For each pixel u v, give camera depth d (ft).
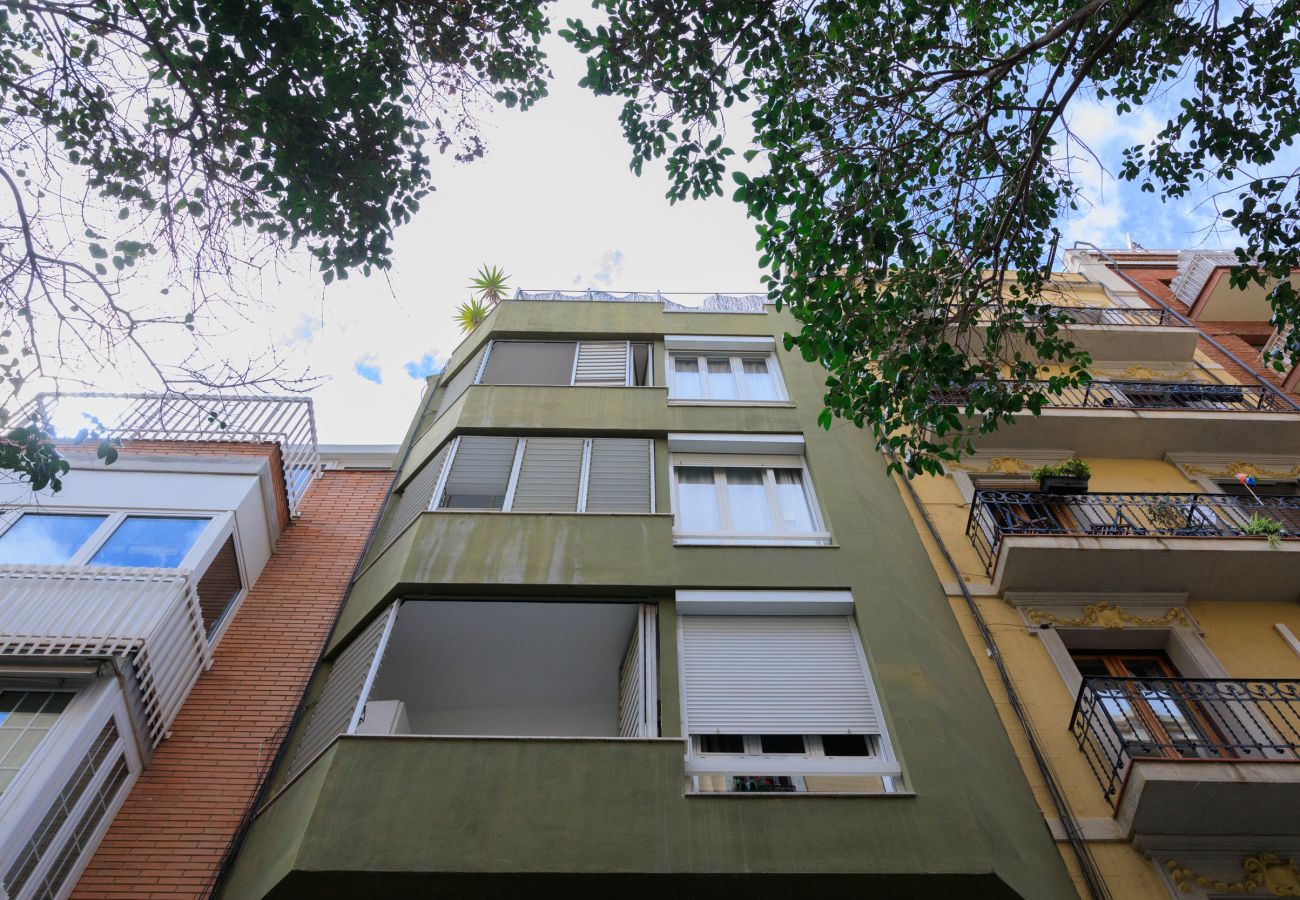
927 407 30.50
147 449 37.09
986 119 28.25
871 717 26.07
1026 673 30.78
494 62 27.94
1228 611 33.96
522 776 22.79
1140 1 24.99
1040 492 37.37
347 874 20.52
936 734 24.62
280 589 35.06
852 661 27.99
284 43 22.63
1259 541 33.32
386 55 25.05
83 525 32.40
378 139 24.91
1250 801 23.90
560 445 37.11
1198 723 28.84
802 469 37.19
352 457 44.50
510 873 20.65
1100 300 61.26
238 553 34.42
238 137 23.32
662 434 37.88
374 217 25.14
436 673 32.55
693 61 27.99
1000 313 30.22
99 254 21.16
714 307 51.08
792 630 29.12
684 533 33.50
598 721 33.32
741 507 35.40
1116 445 42.98
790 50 28.60
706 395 42.47
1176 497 37.17
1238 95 28.68
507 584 29.60
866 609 29.19
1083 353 29.78
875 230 27.94
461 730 33.19
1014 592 33.94
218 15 21.79
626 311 47.26
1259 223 28.60
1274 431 42.34
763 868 20.90
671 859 21.01
